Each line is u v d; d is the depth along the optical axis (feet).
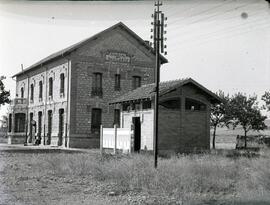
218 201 30.58
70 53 109.09
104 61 113.50
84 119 109.50
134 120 80.48
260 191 33.12
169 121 74.13
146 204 29.48
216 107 123.65
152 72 120.57
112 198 31.65
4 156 67.41
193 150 73.61
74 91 108.78
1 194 32.53
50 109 121.70
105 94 113.29
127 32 116.98
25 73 146.00
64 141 109.40
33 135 136.87
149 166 47.93
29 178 42.24
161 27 53.16
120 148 71.05
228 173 44.50
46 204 28.68
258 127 121.90
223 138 164.45
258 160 51.03
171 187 35.65
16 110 141.18
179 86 73.97
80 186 37.32
